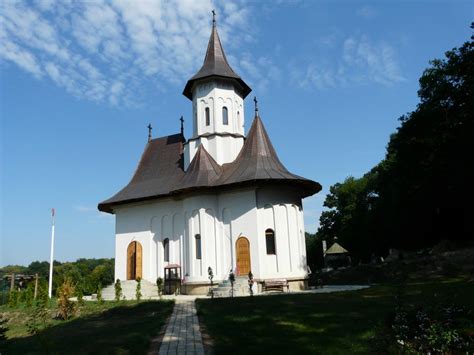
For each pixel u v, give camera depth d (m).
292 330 10.90
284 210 26.67
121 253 31.66
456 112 36.81
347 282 33.22
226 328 11.63
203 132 31.41
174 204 30.27
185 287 27.27
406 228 47.09
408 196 42.69
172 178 31.88
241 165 28.19
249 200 26.33
